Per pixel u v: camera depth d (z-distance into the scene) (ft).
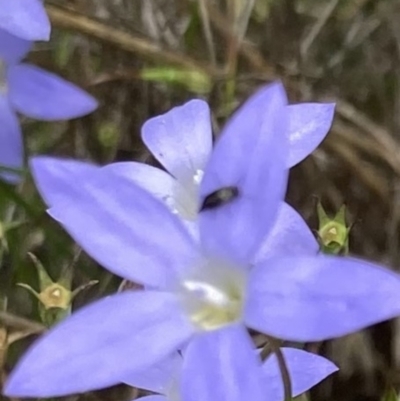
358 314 0.21
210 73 0.50
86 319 0.23
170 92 0.53
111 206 0.24
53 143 0.54
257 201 0.24
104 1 0.53
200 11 0.52
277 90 0.23
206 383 0.22
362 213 0.51
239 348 0.23
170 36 0.54
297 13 0.55
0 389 0.40
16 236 0.46
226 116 0.50
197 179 0.31
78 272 0.46
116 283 0.46
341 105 0.52
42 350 0.22
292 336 0.22
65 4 0.52
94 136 0.54
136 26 0.53
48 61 0.53
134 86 0.53
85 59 0.53
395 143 0.51
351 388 0.47
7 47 0.34
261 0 0.55
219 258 0.25
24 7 0.32
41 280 0.35
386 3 0.55
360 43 0.55
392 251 0.50
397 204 0.50
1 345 0.40
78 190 0.23
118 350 0.23
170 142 0.32
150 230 0.24
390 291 0.21
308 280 0.22
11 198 0.44
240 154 0.23
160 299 0.24
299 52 0.54
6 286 0.47
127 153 0.54
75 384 0.22
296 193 0.51
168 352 0.23
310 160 0.51
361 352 0.47
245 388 0.22
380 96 0.54
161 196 0.31
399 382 0.44
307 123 0.28
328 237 0.34
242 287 0.24
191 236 0.24
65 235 0.47
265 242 0.25
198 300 0.24
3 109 0.35
